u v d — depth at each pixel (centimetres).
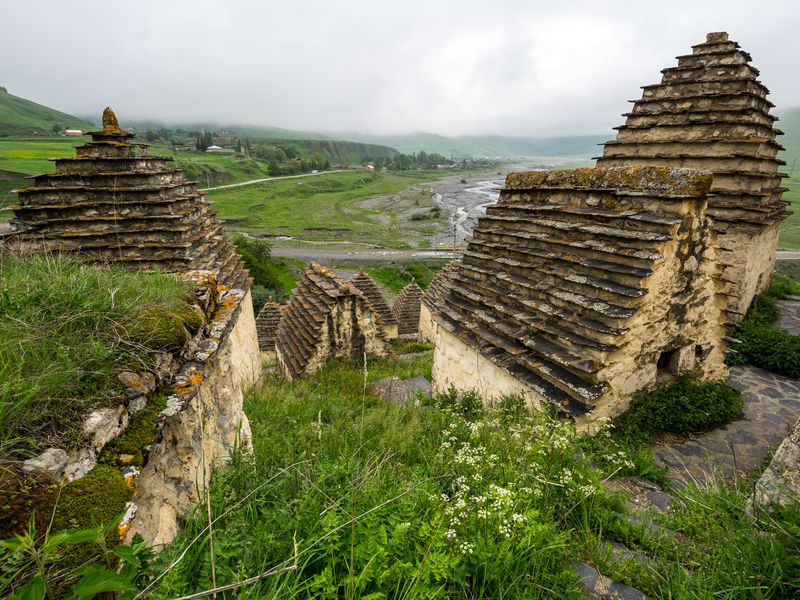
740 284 1281
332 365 1527
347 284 1565
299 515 298
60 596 175
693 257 672
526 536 318
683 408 702
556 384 655
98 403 251
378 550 262
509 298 796
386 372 1470
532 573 311
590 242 697
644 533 394
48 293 309
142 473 291
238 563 249
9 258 434
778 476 442
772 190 1334
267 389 1221
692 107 1338
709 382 797
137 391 279
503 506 344
